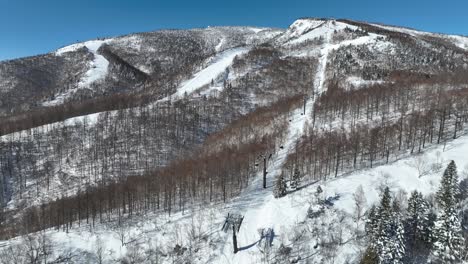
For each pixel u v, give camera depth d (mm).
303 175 126000
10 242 106750
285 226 97812
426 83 190500
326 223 95750
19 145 199875
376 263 76750
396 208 85312
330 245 89750
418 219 85375
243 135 180375
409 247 83812
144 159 183625
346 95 185875
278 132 168375
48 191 173000
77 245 103312
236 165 135000
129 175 168500
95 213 125938
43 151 197625
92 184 167500
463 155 113812
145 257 96125
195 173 138250
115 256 98938
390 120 148500
